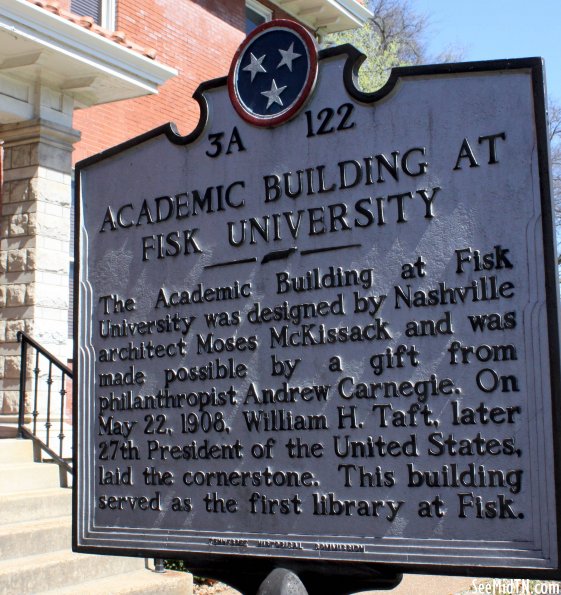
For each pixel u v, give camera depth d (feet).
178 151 14.10
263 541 12.36
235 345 13.09
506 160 11.43
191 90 42.86
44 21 26.58
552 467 10.64
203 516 12.96
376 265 12.11
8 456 24.99
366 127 12.44
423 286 11.75
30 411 28.40
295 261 12.77
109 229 14.60
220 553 12.66
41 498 22.80
